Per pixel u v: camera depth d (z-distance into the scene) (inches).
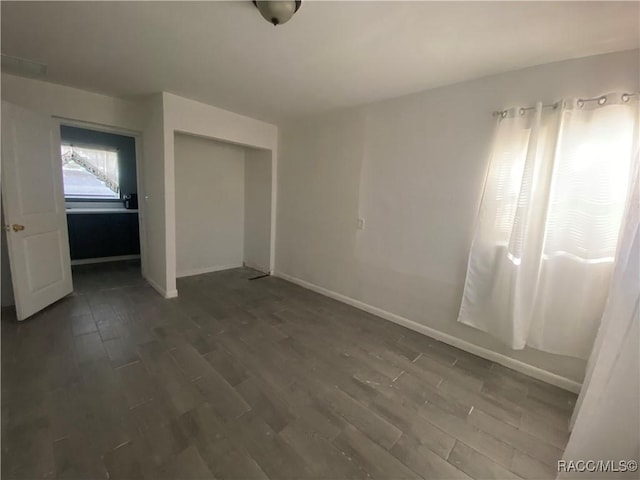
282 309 127.0
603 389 50.1
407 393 77.5
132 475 51.8
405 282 114.8
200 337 99.3
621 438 46.6
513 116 83.7
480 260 92.3
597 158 72.7
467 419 69.7
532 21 62.0
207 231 173.9
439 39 70.6
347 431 64.1
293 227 160.6
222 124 135.6
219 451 57.4
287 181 160.9
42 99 108.7
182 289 144.4
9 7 63.5
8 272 111.3
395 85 99.5
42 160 108.5
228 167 177.5
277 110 133.6
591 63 73.7
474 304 94.5
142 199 145.1
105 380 75.2
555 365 84.0
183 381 76.8
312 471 54.7
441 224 103.1
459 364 92.0
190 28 70.4
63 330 98.3
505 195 86.5
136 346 91.5
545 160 79.9
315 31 69.4
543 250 80.8
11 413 63.2
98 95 121.6
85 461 53.7
